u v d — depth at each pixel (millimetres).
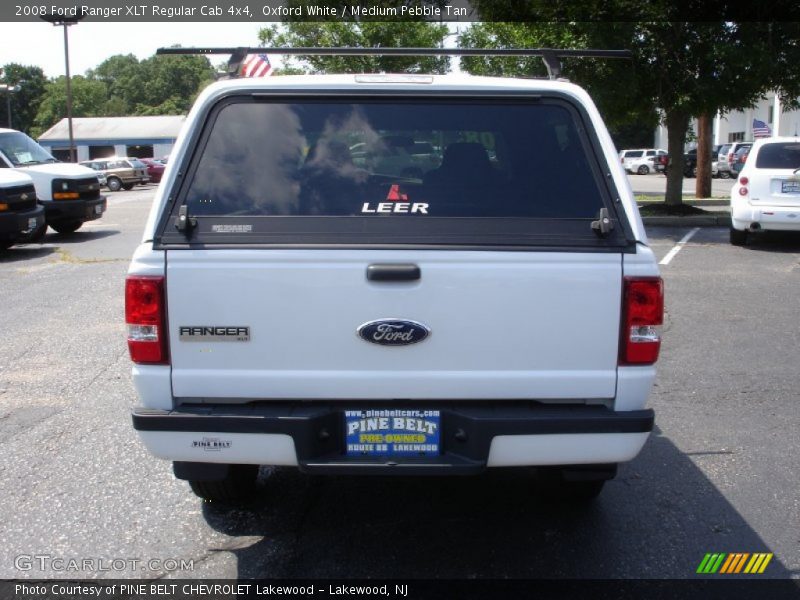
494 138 3434
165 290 3152
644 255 3162
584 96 3428
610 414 3158
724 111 14867
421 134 3420
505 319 3154
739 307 8430
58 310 8688
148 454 4816
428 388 3182
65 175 14648
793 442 4977
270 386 3191
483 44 18938
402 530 3877
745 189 12070
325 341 3164
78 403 5738
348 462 3156
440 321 3152
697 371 6352
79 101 104250
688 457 4762
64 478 4480
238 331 3162
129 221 18203
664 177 42531
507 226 3219
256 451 3172
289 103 3459
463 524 3934
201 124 3404
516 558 3602
